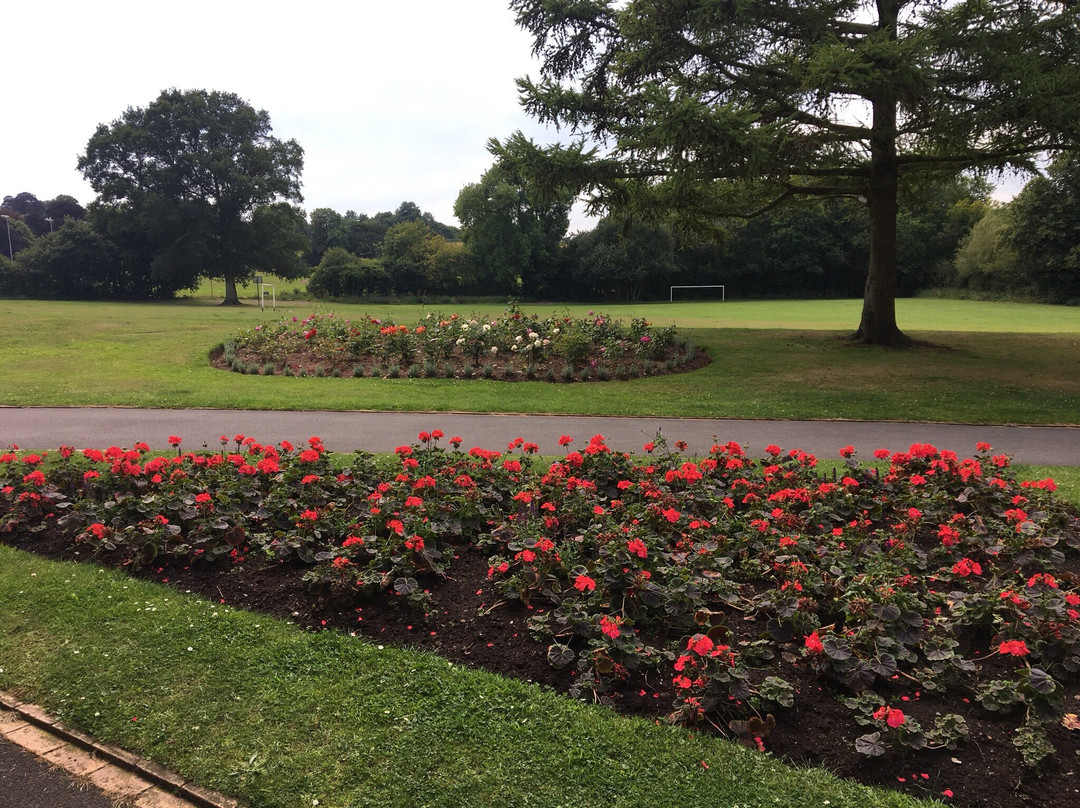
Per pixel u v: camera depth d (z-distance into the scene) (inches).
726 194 794.8
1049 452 352.8
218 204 2001.7
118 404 451.5
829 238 2608.3
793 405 470.6
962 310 1679.4
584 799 113.1
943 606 171.0
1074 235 1983.3
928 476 252.7
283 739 127.3
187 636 159.8
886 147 704.4
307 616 168.6
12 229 3078.2
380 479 247.3
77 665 150.2
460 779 117.4
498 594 175.9
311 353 663.8
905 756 121.2
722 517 212.1
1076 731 126.8
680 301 2546.8
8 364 623.8
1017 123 533.0
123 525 211.8
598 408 454.6
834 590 166.6
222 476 233.6
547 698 136.9
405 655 151.5
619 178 675.4
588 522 213.8
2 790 118.4
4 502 236.7
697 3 569.0
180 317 1205.1
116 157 1963.6
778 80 624.1
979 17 554.6
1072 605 155.6
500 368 606.2
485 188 2390.5
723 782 115.7
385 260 2561.5
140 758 124.5
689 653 136.9
